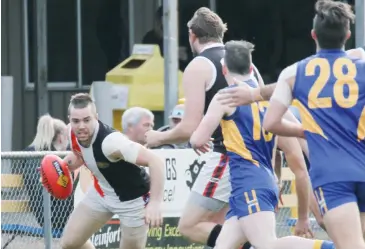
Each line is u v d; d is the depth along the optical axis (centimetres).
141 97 4541
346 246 2088
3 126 4622
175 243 3238
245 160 2381
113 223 3206
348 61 2134
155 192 2550
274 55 5553
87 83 5525
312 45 5538
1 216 3127
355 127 2109
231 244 2430
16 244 3159
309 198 2586
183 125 2562
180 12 5491
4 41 5453
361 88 2114
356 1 4016
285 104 2170
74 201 3141
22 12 5475
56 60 5481
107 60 5525
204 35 2619
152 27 5509
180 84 4616
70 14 5494
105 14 5519
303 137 2203
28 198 3144
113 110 4450
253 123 2384
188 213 2631
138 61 4706
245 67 2438
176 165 3200
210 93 2584
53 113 5469
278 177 2697
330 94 2116
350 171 2094
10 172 3131
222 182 2586
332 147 2109
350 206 2094
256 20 5556
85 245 2753
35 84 5419
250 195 2361
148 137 2603
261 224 2347
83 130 2536
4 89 4631
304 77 2144
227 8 5550
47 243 3138
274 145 2419
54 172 2711
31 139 5478
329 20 2130
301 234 2583
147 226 2689
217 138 2592
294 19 5538
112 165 2586
